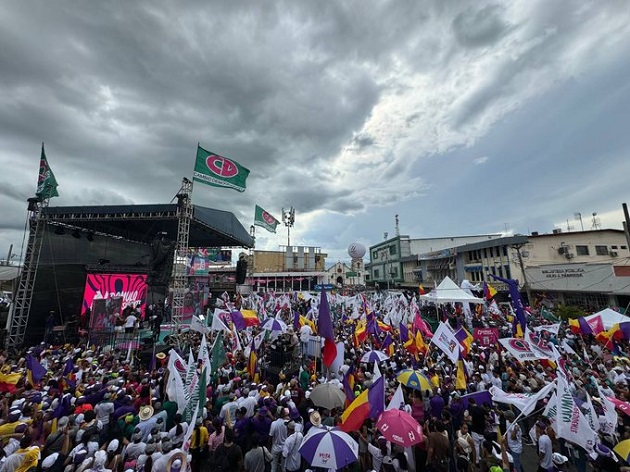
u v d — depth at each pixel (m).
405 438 5.65
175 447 6.43
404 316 18.66
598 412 8.33
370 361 11.37
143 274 23.33
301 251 79.94
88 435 6.28
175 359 9.06
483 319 22.88
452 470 6.75
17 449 6.11
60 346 16.47
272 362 13.87
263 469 6.13
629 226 17.44
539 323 20.33
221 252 51.56
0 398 8.57
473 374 11.07
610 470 6.29
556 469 6.72
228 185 20.62
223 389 9.07
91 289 20.31
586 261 31.81
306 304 30.61
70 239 21.86
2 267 34.62
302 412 8.65
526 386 9.97
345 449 5.30
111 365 11.93
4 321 21.02
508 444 7.30
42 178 19.41
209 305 27.64
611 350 13.22
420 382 8.77
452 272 45.34
